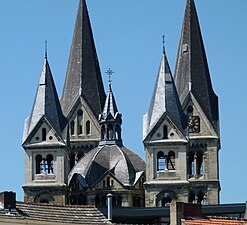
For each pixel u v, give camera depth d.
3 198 118.62
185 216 129.50
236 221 125.56
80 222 122.06
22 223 116.94
